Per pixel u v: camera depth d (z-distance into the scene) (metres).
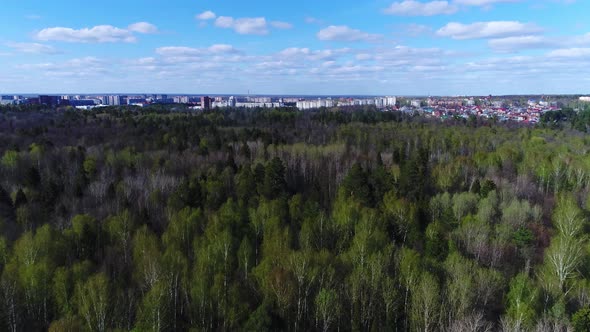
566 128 186.25
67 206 89.62
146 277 56.69
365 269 57.28
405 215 78.50
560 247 59.53
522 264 67.31
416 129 172.75
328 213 87.50
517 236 69.88
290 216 80.69
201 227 75.44
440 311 51.94
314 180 110.44
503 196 89.50
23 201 86.25
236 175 101.50
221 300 53.25
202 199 90.56
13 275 54.78
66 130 151.25
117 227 71.50
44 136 140.50
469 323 48.31
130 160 115.56
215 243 64.06
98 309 49.97
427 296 51.16
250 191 92.50
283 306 53.69
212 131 152.50
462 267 56.62
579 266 61.22
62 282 54.34
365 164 117.69
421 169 104.19
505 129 177.62
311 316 56.00
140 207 87.19
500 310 55.62
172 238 68.25
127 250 68.69
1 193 84.94
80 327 47.62
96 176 105.44
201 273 55.62
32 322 54.47
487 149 141.88
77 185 95.94
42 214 83.69
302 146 130.12
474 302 53.88
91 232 70.00
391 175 102.06
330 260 60.44
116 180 103.06
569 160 114.50
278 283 53.78
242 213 77.75
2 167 107.31
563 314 49.94
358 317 54.12
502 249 67.88
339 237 72.12
